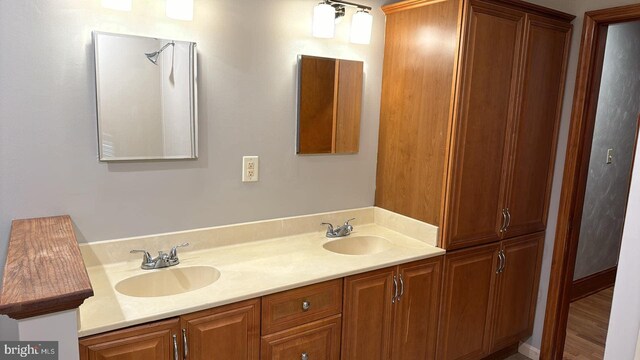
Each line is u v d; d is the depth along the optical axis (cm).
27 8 165
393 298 219
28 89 169
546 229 283
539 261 285
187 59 198
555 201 278
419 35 237
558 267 277
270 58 221
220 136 213
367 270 204
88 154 183
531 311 289
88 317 147
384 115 263
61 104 175
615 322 108
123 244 195
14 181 171
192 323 160
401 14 246
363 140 263
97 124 182
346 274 198
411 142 246
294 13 225
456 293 244
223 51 207
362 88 256
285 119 232
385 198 268
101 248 190
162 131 197
